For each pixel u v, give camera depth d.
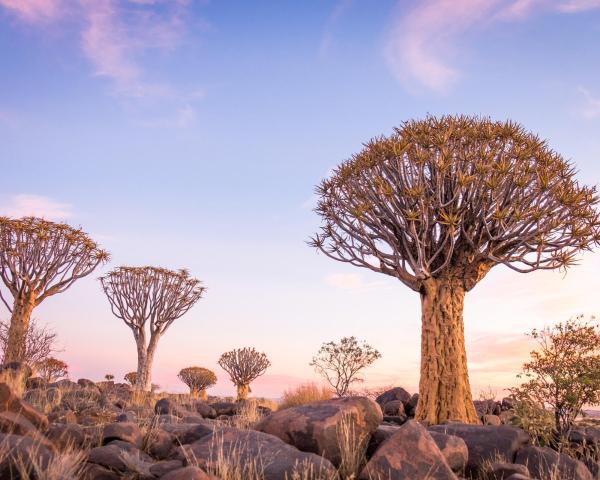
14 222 15.71
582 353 8.68
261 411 12.79
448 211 11.38
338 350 15.90
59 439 5.01
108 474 4.46
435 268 11.91
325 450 5.28
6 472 3.74
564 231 11.09
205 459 4.71
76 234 16.77
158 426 6.35
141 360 21.02
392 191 11.43
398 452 4.89
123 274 21.34
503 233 10.97
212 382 24.92
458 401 10.84
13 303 15.69
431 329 11.37
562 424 8.52
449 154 11.09
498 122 11.93
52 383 11.27
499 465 5.89
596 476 6.48
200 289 22.34
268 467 4.62
